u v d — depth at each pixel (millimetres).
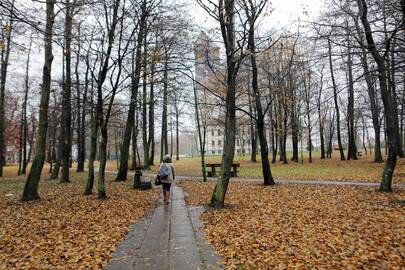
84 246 7359
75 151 68875
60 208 12289
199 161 49750
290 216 9695
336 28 11734
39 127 14586
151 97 21656
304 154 56094
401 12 10414
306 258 6000
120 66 14328
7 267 6180
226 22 11102
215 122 34562
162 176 12961
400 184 15836
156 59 14164
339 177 20969
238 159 48062
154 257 6520
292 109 33375
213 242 7418
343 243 6809
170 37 16969
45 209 12148
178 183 21922
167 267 5922
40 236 8336
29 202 13805
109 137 49031
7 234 8625
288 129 34969
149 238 7996
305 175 23297
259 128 18234
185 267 5879
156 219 10242
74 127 38938
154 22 16281
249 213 10344
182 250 6914
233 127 11648
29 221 10156
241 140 60000
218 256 6426
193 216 10461
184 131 50219
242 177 24297
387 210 9867
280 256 6199
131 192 16969
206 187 18516
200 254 6598
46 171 40406
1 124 28625
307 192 14703
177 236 8086
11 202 14047
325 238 7246
